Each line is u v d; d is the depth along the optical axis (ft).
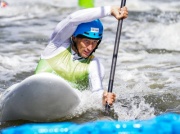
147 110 44.62
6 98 38.32
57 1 130.52
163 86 53.47
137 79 56.59
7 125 38.73
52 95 36.45
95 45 41.16
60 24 41.34
